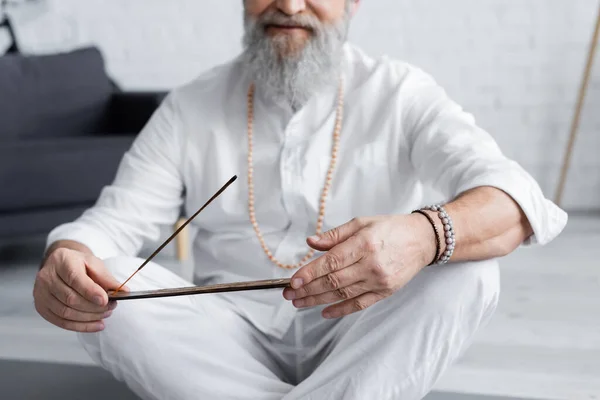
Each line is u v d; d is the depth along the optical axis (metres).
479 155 1.47
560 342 2.42
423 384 1.44
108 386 2.09
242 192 1.72
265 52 1.61
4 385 2.09
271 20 1.61
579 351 2.35
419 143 1.59
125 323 1.47
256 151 1.71
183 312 1.51
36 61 3.88
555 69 4.29
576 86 4.29
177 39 4.52
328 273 1.24
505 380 2.12
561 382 2.11
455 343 1.42
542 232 1.40
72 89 3.88
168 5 4.50
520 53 4.30
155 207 1.73
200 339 1.51
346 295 1.27
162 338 1.49
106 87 3.99
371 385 1.43
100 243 1.62
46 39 4.50
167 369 1.50
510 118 4.34
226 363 1.53
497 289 1.41
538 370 2.20
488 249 1.36
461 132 1.55
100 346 1.51
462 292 1.39
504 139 4.36
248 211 1.71
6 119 3.72
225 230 1.75
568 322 2.61
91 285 1.35
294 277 1.24
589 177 4.34
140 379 1.53
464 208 1.35
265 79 1.63
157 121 1.77
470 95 4.36
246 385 1.54
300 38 1.61
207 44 4.50
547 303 2.82
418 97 1.66
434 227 1.31
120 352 1.50
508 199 1.39
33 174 3.23
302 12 1.60
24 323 2.63
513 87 4.32
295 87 1.63
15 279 3.23
